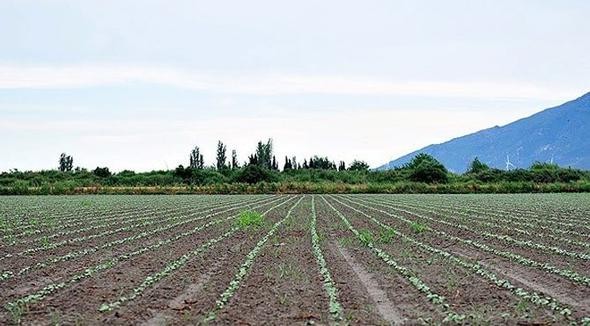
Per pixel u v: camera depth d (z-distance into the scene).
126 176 115.81
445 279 16.66
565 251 21.66
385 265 18.95
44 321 12.25
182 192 87.88
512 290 15.04
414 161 124.31
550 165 119.44
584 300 14.30
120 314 12.78
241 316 12.63
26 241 25.53
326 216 38.91
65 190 86.62
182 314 12.86
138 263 19.39
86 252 21.80
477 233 28.19
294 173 126.62
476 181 106.44
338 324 11.97
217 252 21.83
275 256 20.83
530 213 41.69
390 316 12.81
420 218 37.31
